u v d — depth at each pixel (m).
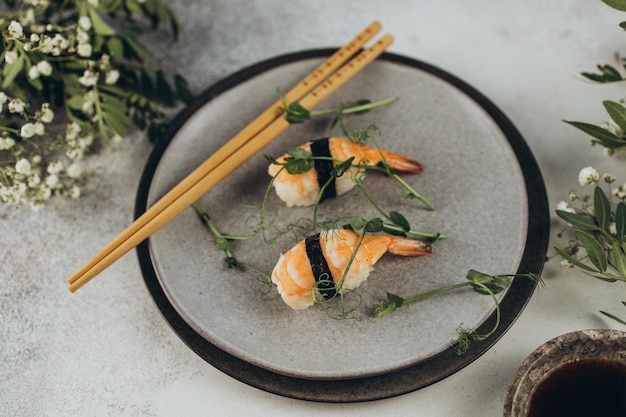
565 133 0.59
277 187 0.54
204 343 0.51
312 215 0.54
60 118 0.61
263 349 0.50
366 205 0.55
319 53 0.59
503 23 0.64
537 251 0.52
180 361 0.53
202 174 0.54
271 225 0.54
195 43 0.64
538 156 0.58
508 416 0.46
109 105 0.56
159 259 0.53
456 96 0.57
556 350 0.47
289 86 0.59
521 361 0.52
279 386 0.50
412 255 0.52
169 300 0.52
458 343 0.50
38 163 0.58
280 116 0.56
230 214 0.55
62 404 0.52
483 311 0.50
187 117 0.57
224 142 0.57
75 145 0.56
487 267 0.52
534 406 0.48
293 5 0.65
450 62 0.62
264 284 0.52
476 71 0.62
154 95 0.61
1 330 0.54
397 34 0.64
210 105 0.58
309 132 0.57
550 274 0.54
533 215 0.53
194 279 0.52
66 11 0.63
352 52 0.58
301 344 0.50
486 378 0.52
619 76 0.54
